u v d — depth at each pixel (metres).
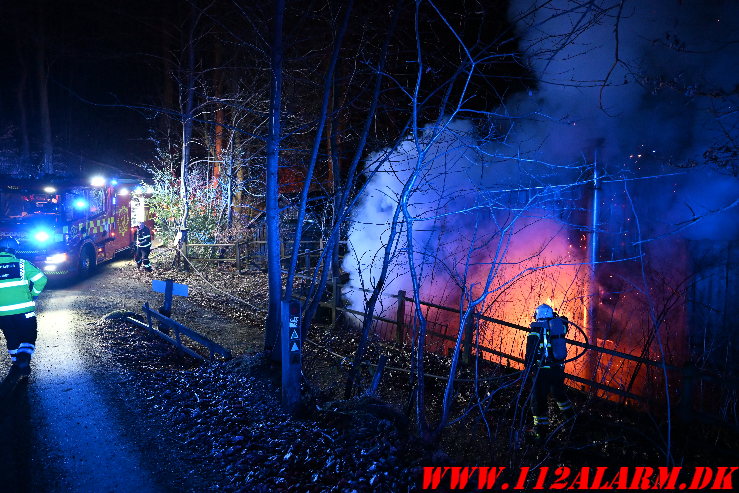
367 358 8.43
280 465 4.52
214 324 10.40
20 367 6.61
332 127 9.20
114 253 16.42
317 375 7.70
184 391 6.33
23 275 6.73
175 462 4.57
